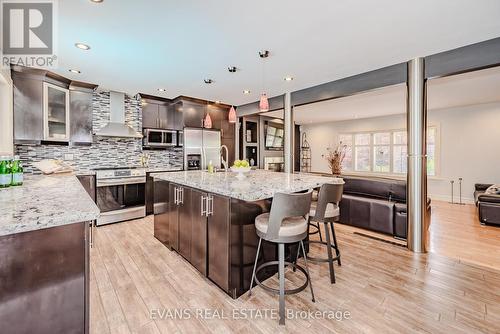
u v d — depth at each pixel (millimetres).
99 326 1689
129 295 2064
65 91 3773
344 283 2268
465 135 6145
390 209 3488
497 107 5707
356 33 2387
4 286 992
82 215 1122
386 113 7102
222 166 5770
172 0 1851
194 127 5297
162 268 2547
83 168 4434
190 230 2590
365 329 1671
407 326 1696
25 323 1034
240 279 2098
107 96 4574
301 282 2297
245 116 6242
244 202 2121
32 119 3291
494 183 5762
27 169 3824
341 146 8773
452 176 6355
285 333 1639
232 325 1714
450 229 3924
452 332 1642
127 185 4348
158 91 4617
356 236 3553
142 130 4863
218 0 1854
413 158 3023
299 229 1874
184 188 2689
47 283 1075
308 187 2336
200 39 2498
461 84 4148
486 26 2252
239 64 3205
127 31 2320
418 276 2391
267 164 7293
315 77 3744
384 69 3318
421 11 2014
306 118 8141
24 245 1022
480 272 2469
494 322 1737
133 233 3654
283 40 2535
